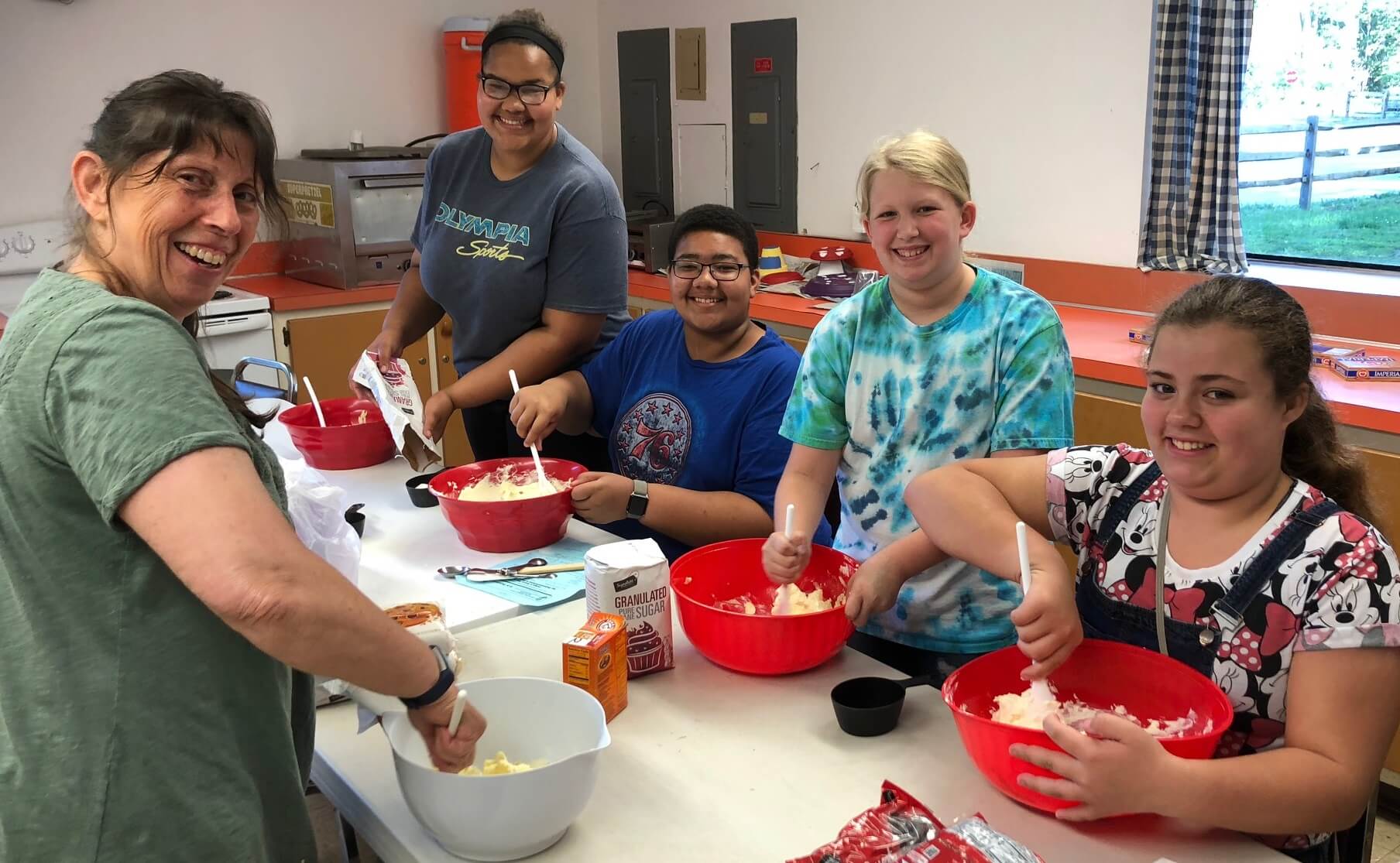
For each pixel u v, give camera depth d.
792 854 1.09
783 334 3.49
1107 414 2.73
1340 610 1.09
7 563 0.92
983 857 0.96
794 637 1.42
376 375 2.05
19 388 0.90
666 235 4.16
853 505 1.78
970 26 3.44
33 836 0.94
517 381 2.45
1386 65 2.89
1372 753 1.07
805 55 3.96
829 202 4.02
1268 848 1.09
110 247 1.01
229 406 1.03
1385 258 3.03
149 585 0.93
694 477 2.07
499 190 2.54
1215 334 1.12
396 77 4.50
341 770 1.25
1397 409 2.27
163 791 0.95
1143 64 3.05
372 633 0.94
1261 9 3.11
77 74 3.86
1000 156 3.47
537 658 1.50
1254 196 3.27
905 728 1.33
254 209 1.08
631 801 1.18
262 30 4.16
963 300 1.66
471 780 1.04
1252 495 1.18
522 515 1.86
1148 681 1.24
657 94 4.62
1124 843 1.09
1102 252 3.28
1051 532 1.39
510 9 4.68
